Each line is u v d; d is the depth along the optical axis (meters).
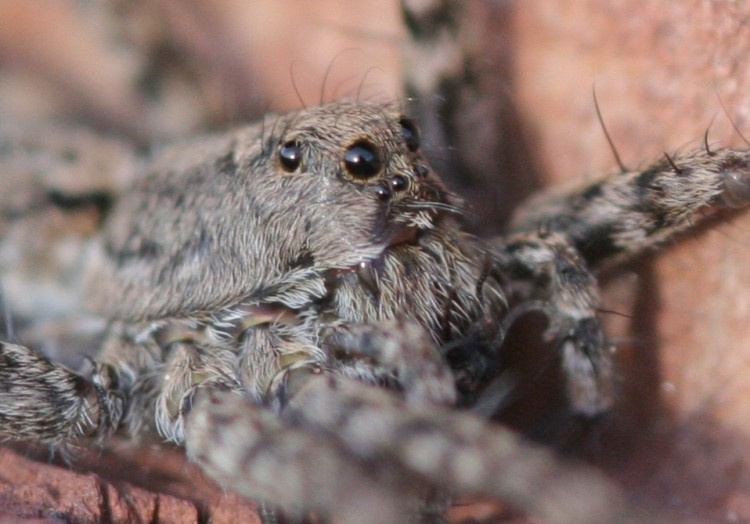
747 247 0.14
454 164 0.15
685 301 0.14
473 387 0.14
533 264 0.14
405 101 0.14
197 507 0.14
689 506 0.14
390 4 0.15
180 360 0.14
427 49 0.15
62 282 0.15
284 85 0.15
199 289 0.14
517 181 0.15
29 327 0.15
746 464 0.14
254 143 0.14
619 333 0.14
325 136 0.14
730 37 0.14
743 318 0.14
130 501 0.14
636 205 0.14
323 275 0.14
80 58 0.16
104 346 0.14
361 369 0.14
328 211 0.14
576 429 0.14
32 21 0.16
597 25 0.14
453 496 0.14
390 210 0.14
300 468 0.14
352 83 0.15
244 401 0.14
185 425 0.14
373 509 0.14
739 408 0.14
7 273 0.15
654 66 0.14
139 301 0.14
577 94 0.15
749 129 0.14
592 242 0.14
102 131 0.15
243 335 0.14
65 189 0.15
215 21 0.15
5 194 0.15
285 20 0.15
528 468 0.14
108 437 0.14
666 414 0.14
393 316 0.14
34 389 0.14
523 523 0.14
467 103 0.15
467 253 0.14
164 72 0.15
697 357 0.14
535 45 0.15
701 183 0.14
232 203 0.14
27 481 0.14
